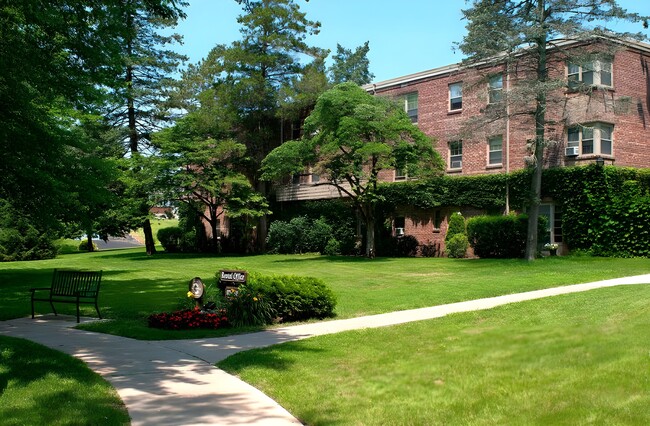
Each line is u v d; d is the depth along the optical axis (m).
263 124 41.50
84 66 12.95
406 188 33.34
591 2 23.80
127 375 7.75
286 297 12.38
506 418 5.59
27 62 11.86
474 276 20.53
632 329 8.80
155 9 12.13
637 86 27.62
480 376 7.06
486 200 30.09
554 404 5.82
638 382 6.20
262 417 6.00
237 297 12.09
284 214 41.09
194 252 46.03
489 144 30.69
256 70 40.53
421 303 14.30
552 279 17.97
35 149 15.73
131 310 14.33
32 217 19.19
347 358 8.50
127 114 42.09
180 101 41.31
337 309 13.80
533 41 24.75
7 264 35.66
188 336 10.73
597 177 25.66
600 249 25.42
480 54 24.81
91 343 10.08
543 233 26.42
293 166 30.31
